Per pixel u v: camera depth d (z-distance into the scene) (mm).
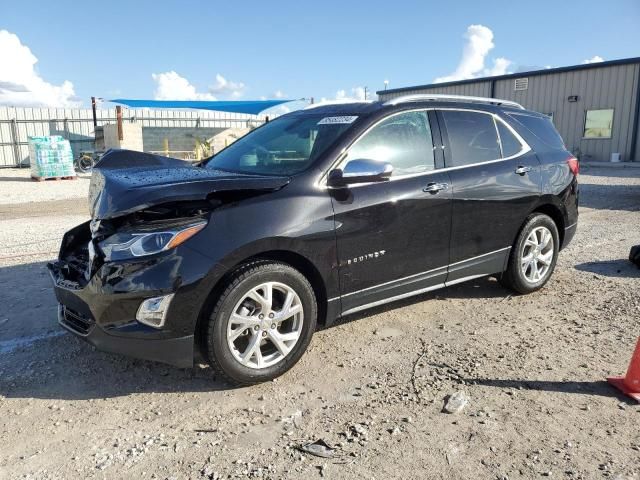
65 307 3736
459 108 4711
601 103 25094
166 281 3139
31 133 31094
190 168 4184
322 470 2650
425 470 2637
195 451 2832
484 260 4742
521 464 2672
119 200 3242
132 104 26391
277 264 3484
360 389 3455
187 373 3715
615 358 3838
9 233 8844
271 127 4855
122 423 3115
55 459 2783
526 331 4363
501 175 4734
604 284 5559
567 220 5445
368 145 4020
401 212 4031
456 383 3504
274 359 3561
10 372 3742
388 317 4695
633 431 2949
